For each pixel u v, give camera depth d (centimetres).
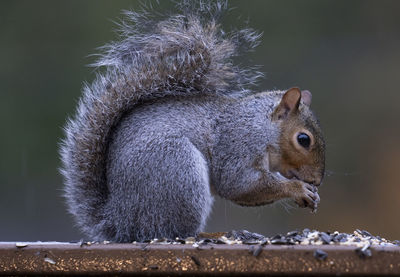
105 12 1945
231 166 808
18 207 1662
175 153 734
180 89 806
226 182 812
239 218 1535
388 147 1698
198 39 812
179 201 721
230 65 838
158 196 716
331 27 1873
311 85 1786
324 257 573
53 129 1803
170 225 717
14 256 588
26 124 1797
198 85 821
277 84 1783
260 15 1844
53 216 1631
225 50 834
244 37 879
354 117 1752
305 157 819
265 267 576
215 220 1523
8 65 1836
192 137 785
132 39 816
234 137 812
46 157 1773
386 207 1633
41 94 1827
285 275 575
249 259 578
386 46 1850
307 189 797
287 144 820
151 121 755
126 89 765
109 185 733
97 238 743
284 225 1558
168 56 805
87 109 763
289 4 1845
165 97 798
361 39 1855
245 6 1800
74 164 751
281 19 1841
